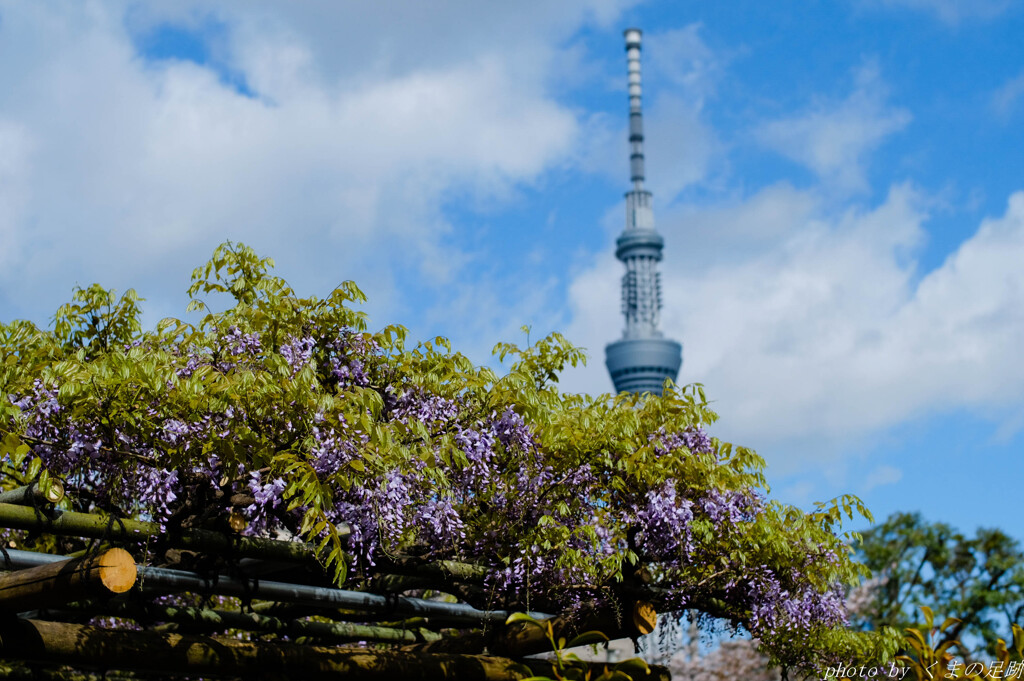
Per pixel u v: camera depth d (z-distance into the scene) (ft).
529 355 27.58
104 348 26.94
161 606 26.16
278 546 21.16
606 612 24.32
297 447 20.04
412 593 32.22
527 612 23.27
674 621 26.63
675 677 72.84
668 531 25.04
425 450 21.53
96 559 16.93
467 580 24.36
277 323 24.18
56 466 19.71
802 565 26.53
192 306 25.43
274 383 20.03
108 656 18.49
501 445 23.73
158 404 19.49
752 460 26.32
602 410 25.05
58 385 19.44
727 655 73.36
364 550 21.76
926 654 20.11
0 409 18.45
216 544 20.24
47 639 17.75
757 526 25.49
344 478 19.39
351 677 21.89
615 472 25.26
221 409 19.29
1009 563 86.63
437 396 23.59
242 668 20.36
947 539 89.10
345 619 30.73
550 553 24.20
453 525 22.30
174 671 19.58
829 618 27.43
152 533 19.25
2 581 17.76
